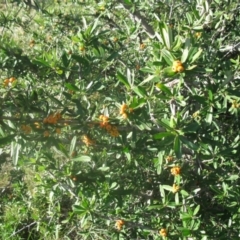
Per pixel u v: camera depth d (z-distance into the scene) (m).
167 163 1.54
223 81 1.36
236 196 1.50
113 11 1.95
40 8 1.98
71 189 1.41
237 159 1.62
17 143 1.14
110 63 1.40
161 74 1.07
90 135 1.23
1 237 2.28
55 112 1.20
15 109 1.13
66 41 2.02
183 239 1.49
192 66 1.00
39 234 2.29
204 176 1.59
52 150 1.47
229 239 1.54
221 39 1.59
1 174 2.44
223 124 1.70
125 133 1.18
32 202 2.13
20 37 2.42
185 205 1.51
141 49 1.72
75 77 1.39
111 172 1.55
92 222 1.63
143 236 1.74
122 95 1.48
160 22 1.07
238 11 1.75
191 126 1.07
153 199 1.64
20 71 1.37
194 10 1.42
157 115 1.33
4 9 2.88
